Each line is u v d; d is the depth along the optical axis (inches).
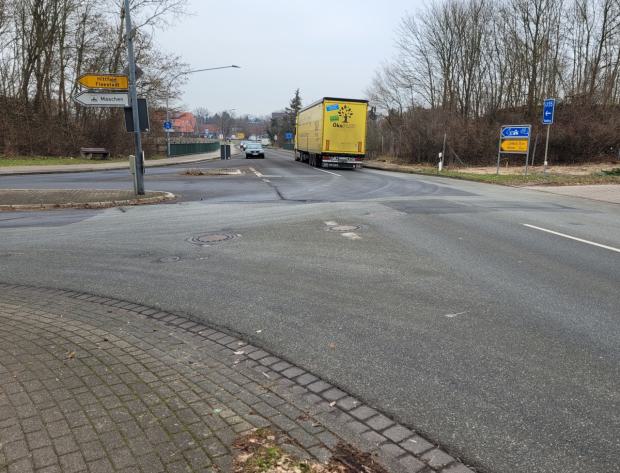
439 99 1726.1
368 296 228.8
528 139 962.1
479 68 1675.7
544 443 118.0
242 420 126.1
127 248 340.5
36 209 541.3
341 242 346.9
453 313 205.5
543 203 569.6
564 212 494.9
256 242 350.6
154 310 217.0
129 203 574.2
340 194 660.7
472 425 125.8
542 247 330.6
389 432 122.8
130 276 271.4
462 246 333.4
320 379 151.1
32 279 271.1
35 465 105.6
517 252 315.9
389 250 321.7
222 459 108.5
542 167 1305.4
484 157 1423.5
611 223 428.5
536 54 1568.7
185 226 420.8
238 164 1510.8
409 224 418.3
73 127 1646.2
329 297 228.5
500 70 1654.8
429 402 137.0
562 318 198.5
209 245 344.2
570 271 269.9
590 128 1360.7
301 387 145.9
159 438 116.3
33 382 145.0
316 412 131.7
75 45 1569.9
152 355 168.1
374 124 1971.0
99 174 1056.2
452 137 1423.5
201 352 171.5
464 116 1619.1
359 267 279.9
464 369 156.1
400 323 195.3
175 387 143.8
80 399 134.8
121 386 143.6
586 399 137.6
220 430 120.6
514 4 1595.7
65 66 1594.5
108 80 578.2
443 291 234.8
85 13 1547.7
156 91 1731.1
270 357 167.2
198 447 113.0
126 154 1796.3
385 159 1774.1
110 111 1718.8
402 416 130.1
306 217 456.8
